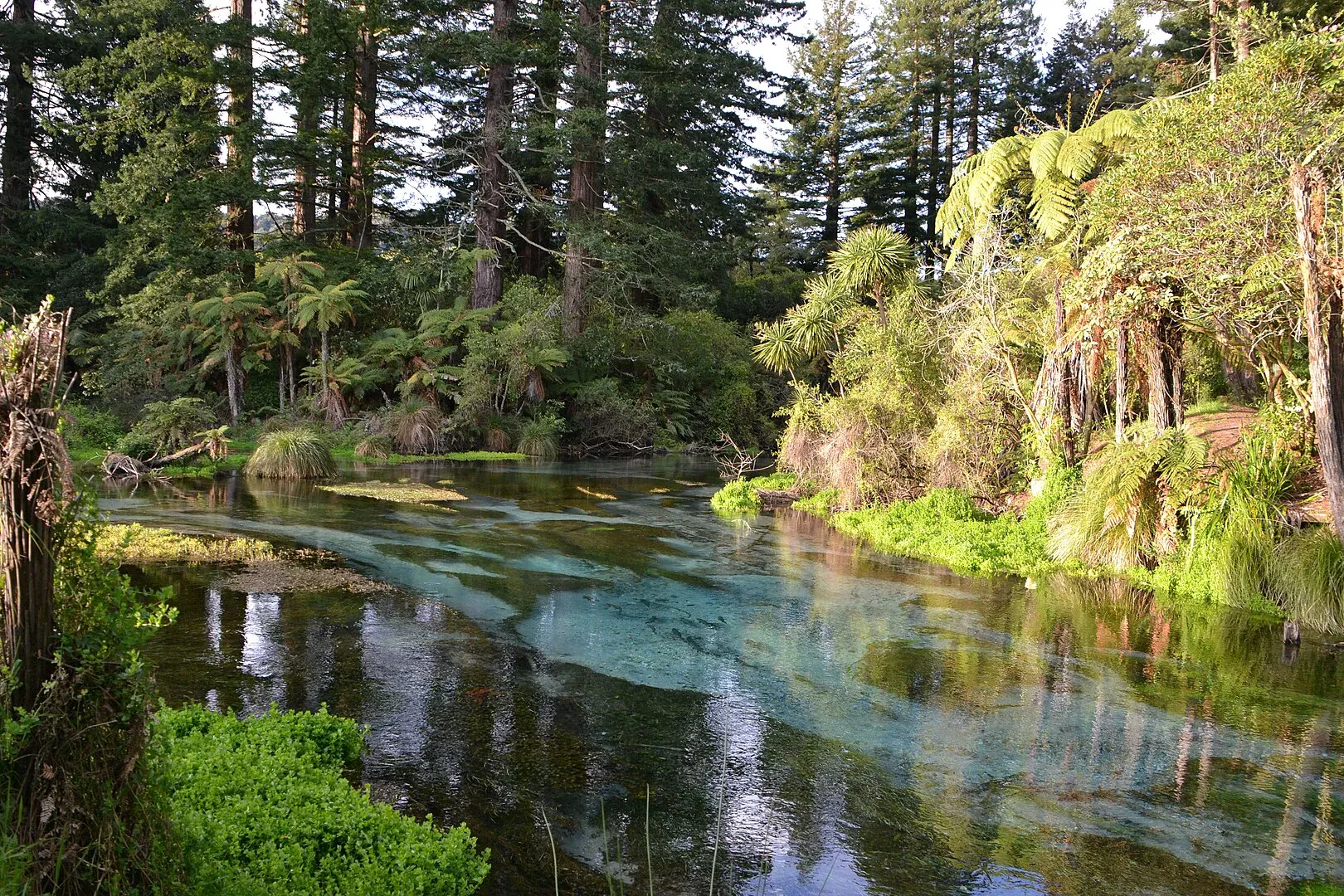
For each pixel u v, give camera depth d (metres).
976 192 13.45
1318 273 7.09
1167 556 10.02
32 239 28.34
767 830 4.38
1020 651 7.42
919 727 5.76
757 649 7.36
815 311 17.12
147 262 25.84
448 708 5.70
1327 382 7.05
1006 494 13.72
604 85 26.86
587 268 28.73
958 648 7.49
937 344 14.35
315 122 26.83
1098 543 10.60
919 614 8.59
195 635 6.86
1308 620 8.23
